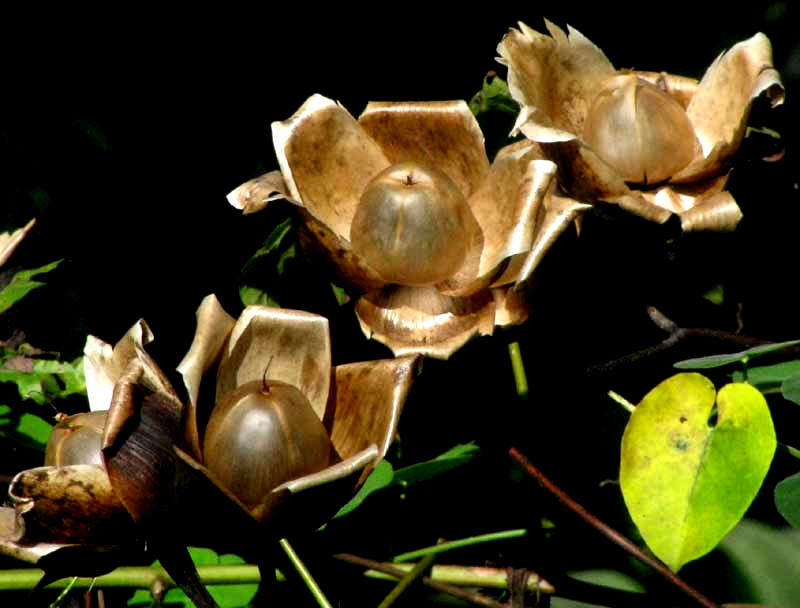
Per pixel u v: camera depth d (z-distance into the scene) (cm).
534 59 60
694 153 60
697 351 65
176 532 53
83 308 68
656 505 54
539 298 58
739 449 54
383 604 57
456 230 57
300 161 58
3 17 69
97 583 57
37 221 68
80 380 64
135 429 52
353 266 57
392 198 56
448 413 63
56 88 70
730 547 59
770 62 59
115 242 69
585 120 61
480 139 58
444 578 59
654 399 55
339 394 55
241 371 54
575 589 59
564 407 63
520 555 61
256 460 52
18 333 65
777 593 58
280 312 54
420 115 59
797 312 68
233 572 58
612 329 65
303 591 59
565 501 57
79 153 69
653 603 59
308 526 52
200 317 54
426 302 58
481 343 61
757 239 67
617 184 58
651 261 63
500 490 62
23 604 58
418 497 62
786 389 56
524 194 56
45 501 52
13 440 62
